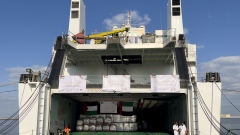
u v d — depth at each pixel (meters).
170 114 31.94
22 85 22.14
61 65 23.31
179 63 22.89
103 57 27.62
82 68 29.58
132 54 26.52
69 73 29.48
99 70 29.44
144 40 25.17
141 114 48.09
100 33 30.78
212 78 21.77
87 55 27.19
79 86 21.94
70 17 29.34
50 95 22.20
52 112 23.12
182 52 23.39
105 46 24.86
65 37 23.62
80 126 29.77
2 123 21.61
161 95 25.41
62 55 23.77
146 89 21.75
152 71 29.12
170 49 25.08
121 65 29.50
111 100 30.92
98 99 30.08
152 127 35.38
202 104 21.14
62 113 26.56
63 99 27.02
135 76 28.56
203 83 21.55
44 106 21.48
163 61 29.23
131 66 29.48
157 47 24.62
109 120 30.12
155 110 45.62
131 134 26.47
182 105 24.64
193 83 21.41
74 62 29.39
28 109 21.69
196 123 20.80
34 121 21.45
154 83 21.67
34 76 22.55
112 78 21.97
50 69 22.95
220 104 21.12
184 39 23.80
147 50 25.48
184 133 20.94
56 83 22.39
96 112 31.70
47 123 21.58
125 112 31.27
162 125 38.88
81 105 35.81
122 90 21.75
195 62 27.61
